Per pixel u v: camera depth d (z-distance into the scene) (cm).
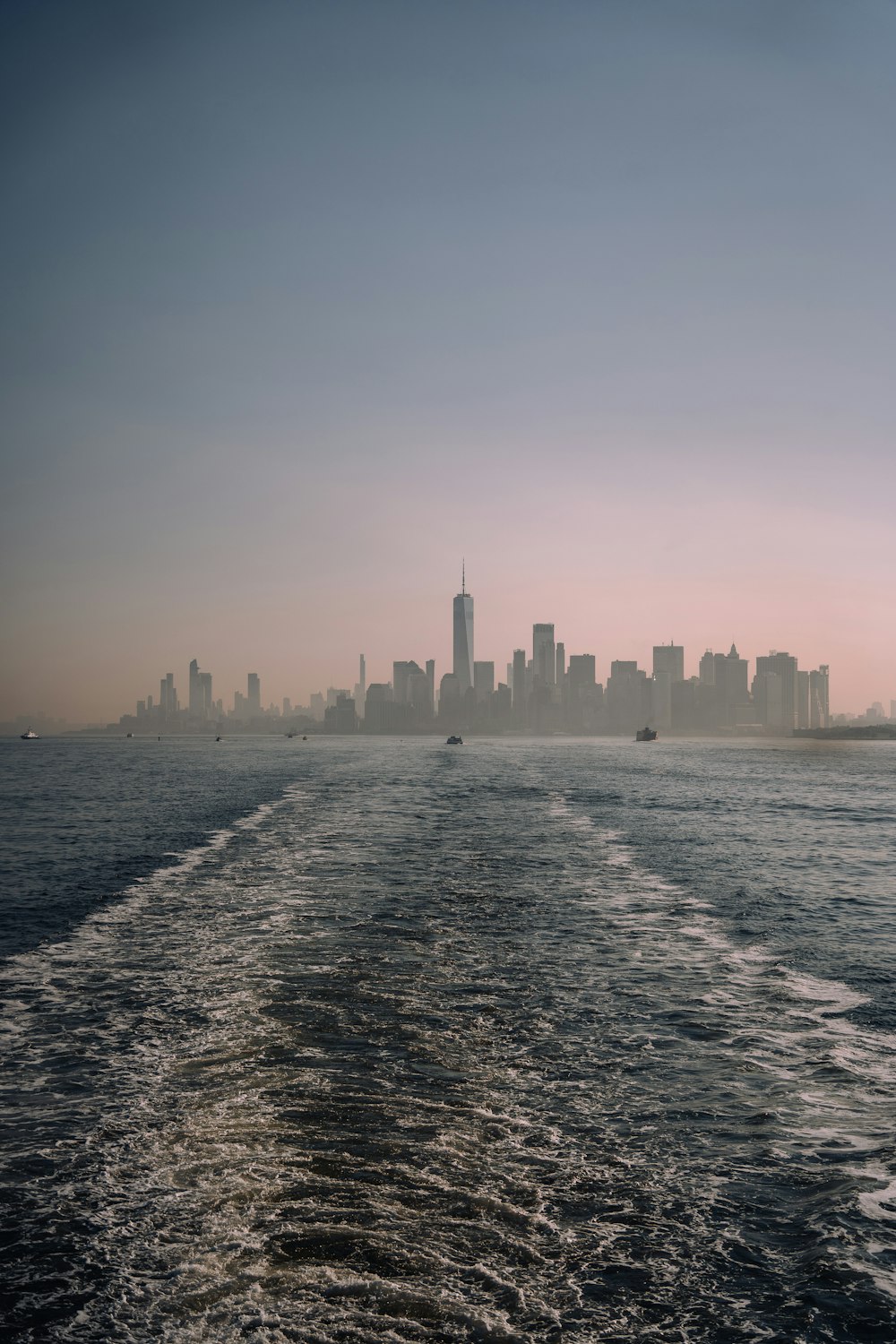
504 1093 1362
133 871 3512
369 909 2767
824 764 18025
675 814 6216
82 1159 1132
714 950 2323
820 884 3388
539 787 8731
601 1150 1178
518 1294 878
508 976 2031
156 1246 944
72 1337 809
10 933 2442
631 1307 862
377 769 12938
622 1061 1507
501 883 3244
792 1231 991
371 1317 839
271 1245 947
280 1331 817
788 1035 1650
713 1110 1309
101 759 18262
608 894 3078
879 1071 1469
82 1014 1727
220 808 6303
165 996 1845
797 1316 849
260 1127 1226
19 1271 902
